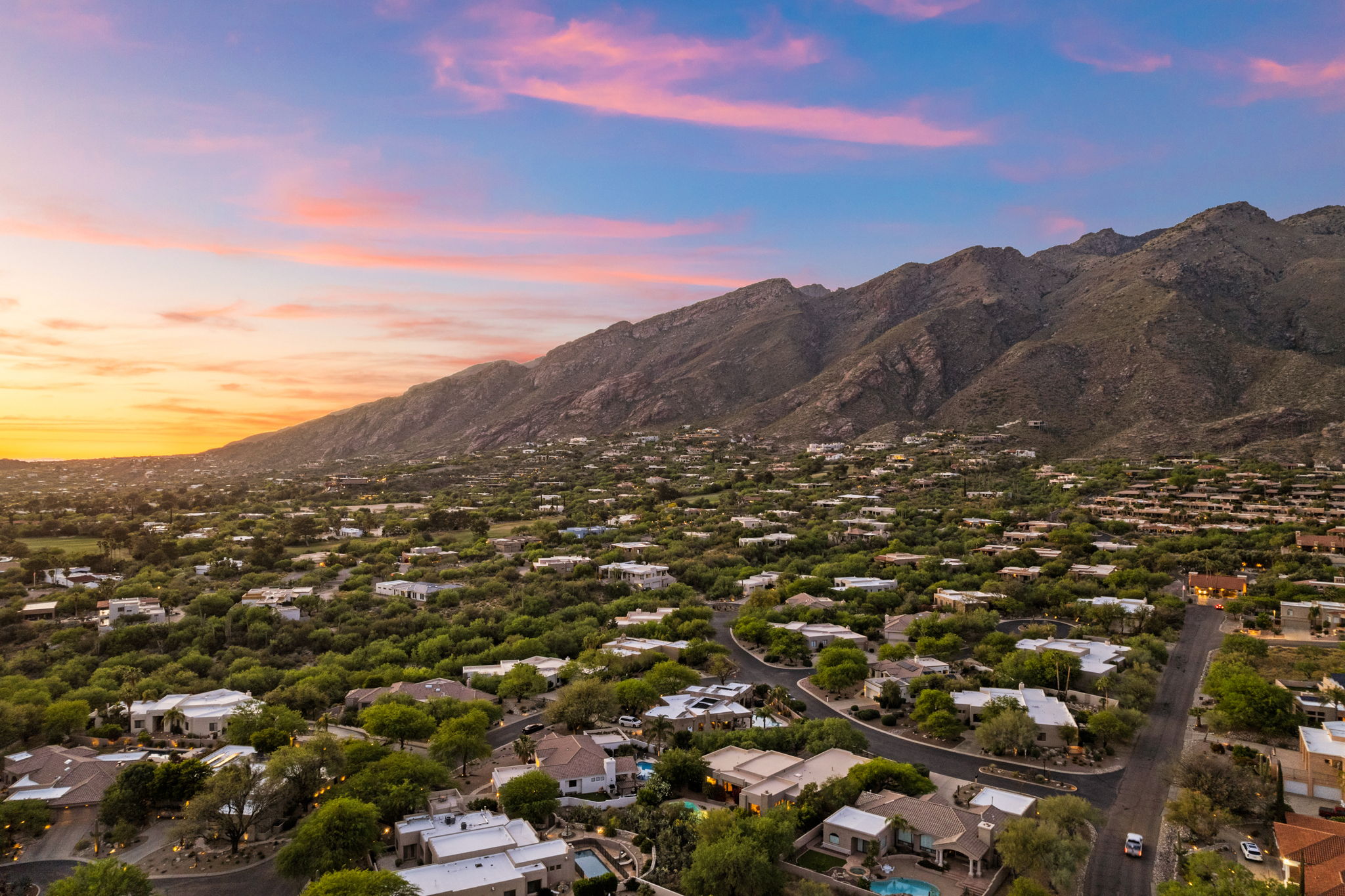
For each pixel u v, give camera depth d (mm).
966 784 101188
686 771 101938
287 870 79812
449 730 110125
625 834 91188
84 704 125000
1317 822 82875
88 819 97688
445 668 151625
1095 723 113125
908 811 88500
